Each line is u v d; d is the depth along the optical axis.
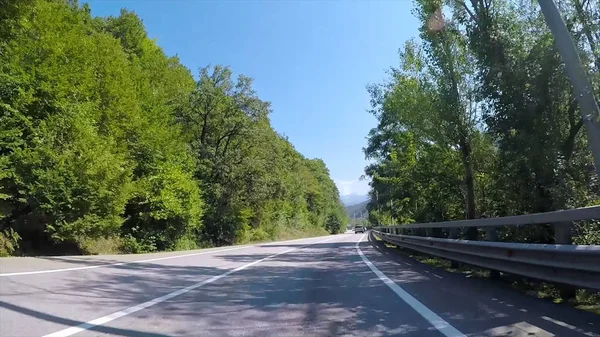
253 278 10.84
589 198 9.95
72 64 22.64
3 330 5.24
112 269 11.69
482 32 11.64
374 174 44.78
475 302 6.95
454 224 10.89
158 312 6.64
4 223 18.61
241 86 41.22
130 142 27.33
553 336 4.82
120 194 21.52
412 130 19.25
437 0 15.04
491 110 11.57
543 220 6.18
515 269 7.24
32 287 8.10
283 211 71.88
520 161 10.59
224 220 42.69
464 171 17.81
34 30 21.23
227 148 42.47
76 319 5.93
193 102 40.06
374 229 42.78
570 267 5.44
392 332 5.38
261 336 5.30
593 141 6.32
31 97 19.14
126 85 27.08
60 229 18.92
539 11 11.30
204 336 5.29
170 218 29.55
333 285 9.55
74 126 20.11
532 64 10.36
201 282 10.06
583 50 10.06
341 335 5.32
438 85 15.98
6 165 17.86
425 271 11.76
